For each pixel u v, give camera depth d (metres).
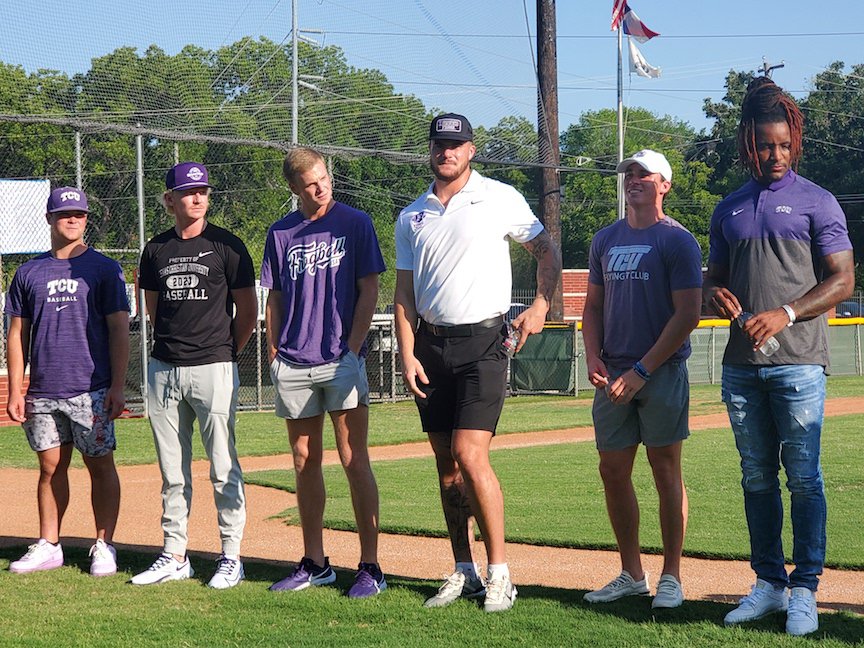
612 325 4.79
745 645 4.04
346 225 5.16
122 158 23.83
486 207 4.81
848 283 4.30
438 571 5.91
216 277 5.40
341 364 5.04
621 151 21.34
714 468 9.98
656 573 5.75
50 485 5.74
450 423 4.87
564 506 8.06
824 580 5.57
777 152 4.38
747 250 4.42
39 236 15.51
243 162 24.70
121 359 5.79
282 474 10.19
